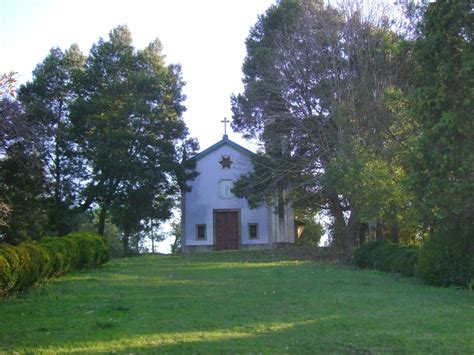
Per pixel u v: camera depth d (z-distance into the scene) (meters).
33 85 35.94
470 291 13.51
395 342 7.70
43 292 13.37
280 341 7.80
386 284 15.20
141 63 37.56
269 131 30.19
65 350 7.30
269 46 33.00
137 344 7.66
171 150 35.66
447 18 13.25
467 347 7.39
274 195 32.78
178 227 70.25
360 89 24.27
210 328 8.77
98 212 42.50
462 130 12.78
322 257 29.41
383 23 26.03
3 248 12.55
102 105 34.62
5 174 25.14
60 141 33.16
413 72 14.85
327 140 27.00
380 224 25.81
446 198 13.09
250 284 15.22
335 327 8.73
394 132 21.69
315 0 29.98
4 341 7.94
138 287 14.54
